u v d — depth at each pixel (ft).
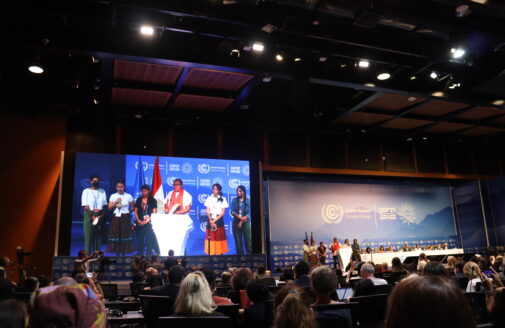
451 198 67.36
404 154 64.49
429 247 60.49
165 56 35.60
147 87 42.19
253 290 11.85
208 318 9.44
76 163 44.83
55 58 40.22
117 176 46.01
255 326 11.44
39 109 46.73
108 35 34.47
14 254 43.24
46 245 44.34
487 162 69.15
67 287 4.25
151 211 46.32
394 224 62.64
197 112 49.96
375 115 52.37
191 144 52.65
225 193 49.34
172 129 52.21
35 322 4.03
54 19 33.19
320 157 59.52
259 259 48.52
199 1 29.60
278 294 10.84
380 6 29.19
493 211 63.62
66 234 43.04
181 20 31.78
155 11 30.07
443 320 2.99
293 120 54.95
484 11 29.94
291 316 7.21
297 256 54.24
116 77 40.34
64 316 3.98
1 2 28.58
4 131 45.11
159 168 47.75
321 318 10.46
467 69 40.27
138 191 46.39
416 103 49.08
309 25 32.50
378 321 13.12
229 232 48.49
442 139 63.05
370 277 18.70
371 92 44.93
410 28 32.17
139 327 16.22
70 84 43.93
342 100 48.42
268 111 54.03
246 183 50.39
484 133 62.34
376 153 62.69
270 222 56.34
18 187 44.60
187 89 43.42
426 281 3.21
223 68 37.63
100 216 44.45
